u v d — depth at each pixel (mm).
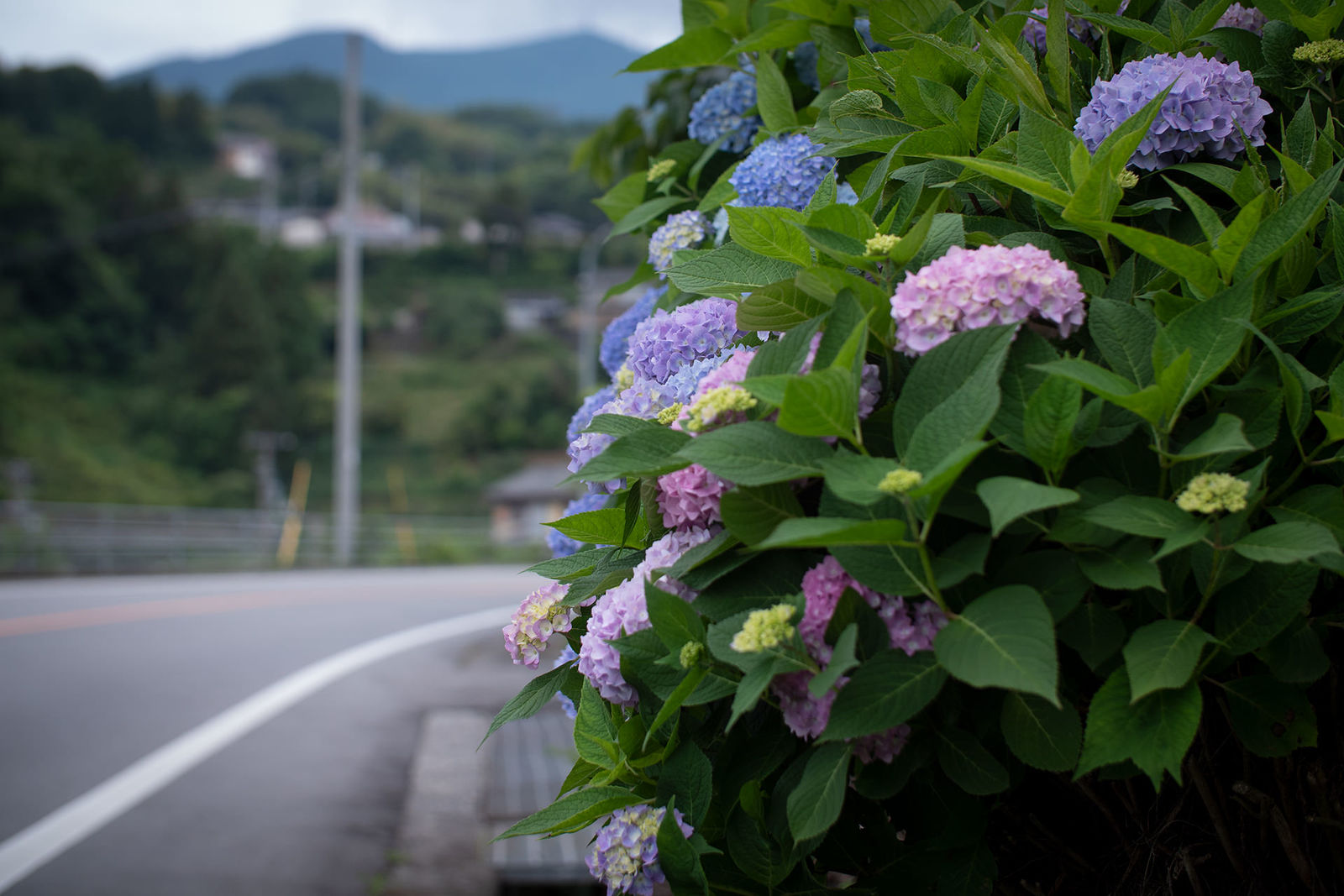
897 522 894
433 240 88750
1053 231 1241
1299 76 1284
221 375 51688
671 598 1069
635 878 1102
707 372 1269
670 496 1125
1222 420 917
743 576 1072
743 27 1930
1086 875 1200
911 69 1396
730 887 1099
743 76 1928
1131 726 917
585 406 1637
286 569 24734
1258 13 1426
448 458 56031
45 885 4477
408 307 76250
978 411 916
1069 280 1012
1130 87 1203
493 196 86500
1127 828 1160
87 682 9266
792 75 1939
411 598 17656
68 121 69000
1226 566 928
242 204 84125
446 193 96625
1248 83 1191
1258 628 930
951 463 849
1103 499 957
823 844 1140
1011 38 1389
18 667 9930
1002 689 1000
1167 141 1191
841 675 971
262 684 9344
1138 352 1020
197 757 6680
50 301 49500
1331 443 1021
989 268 1003
